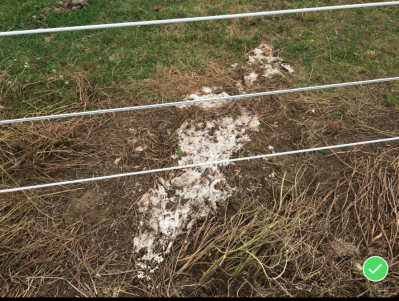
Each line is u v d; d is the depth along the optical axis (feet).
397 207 7.87
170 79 12.40
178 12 15.87
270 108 11.02
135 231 7.73
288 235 7.11
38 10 16.07
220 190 8.52
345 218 7.74
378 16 14.94
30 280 6.86
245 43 14.10
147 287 6.78
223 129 10.27
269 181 8.72
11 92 11.65
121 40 14.23
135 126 10.53
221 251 6.89
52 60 13.23
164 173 8.96
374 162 8.87
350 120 10.49
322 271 6.77
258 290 6.54
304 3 16.44
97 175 9.02
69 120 10.62
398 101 11.01
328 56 13.14
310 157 9.32
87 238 7.59
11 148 9.66
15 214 8.01
